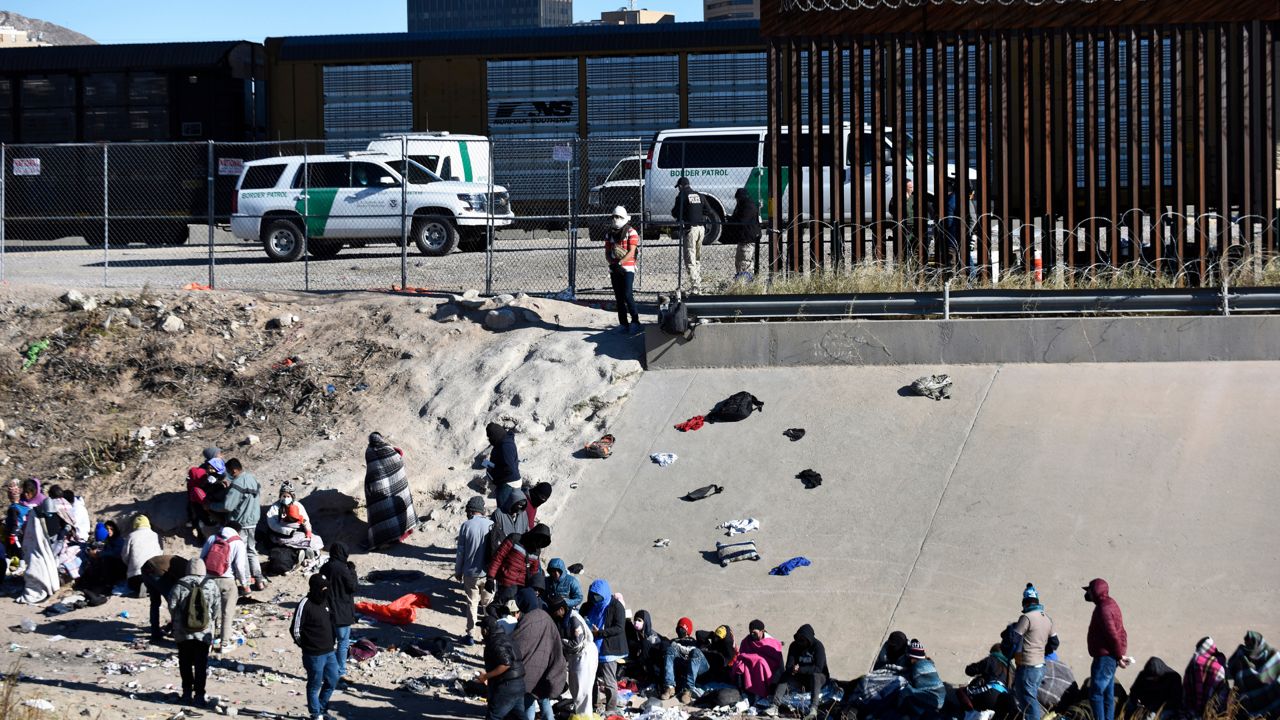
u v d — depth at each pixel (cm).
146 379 1820
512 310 1864
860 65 1775
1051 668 1092
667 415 1627
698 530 1434
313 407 1730
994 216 1769
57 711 964
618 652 1147
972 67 2284
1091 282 1712
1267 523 1320
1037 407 1544
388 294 2019
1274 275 1673
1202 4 1697
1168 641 1197
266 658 1202
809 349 1675
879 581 1326
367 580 1401
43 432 1722
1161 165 1738
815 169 1792
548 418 1644
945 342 1647
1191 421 1483
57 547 1414
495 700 938
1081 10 1723
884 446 1517
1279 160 1752
